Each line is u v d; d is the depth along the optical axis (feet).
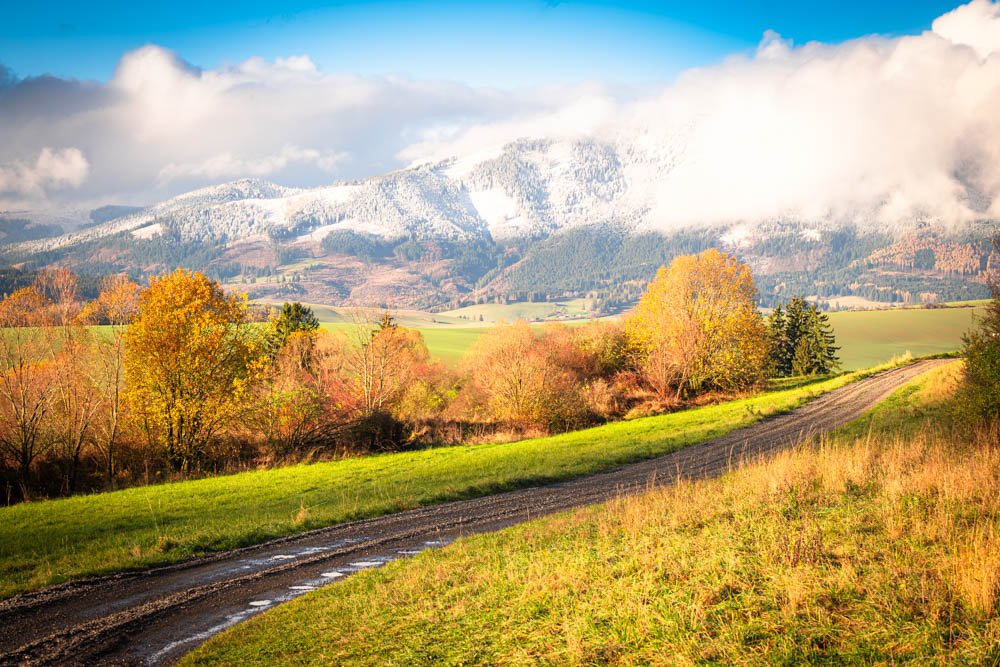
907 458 46.85
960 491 31.50
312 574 42.63
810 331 286.87
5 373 107.55
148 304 115.44
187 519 62.80
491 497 70.44
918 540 25.53
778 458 51.49
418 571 37.19
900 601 19.70
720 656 18.51
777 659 17.51
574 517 48.83
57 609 35.47
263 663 25.27
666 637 20.47
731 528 32.78
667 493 48.06
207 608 35.58
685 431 116.47
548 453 100.07
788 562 24.66
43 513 69.41
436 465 93.66
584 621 23.36
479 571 34.78
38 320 111.65
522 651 22.16
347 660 24.32
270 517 61.62
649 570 27.81
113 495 82.12
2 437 107.76
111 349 113.91
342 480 84.74
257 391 125.90
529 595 28.09
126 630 31.91
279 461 117.70
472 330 616.80
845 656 17.25
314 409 128.88
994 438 51.98
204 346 116.16
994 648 15.97
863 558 24.41
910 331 574.56
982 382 61.46
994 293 61.46
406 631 26.76
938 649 16.48
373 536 53.67
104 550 50.26
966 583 19.04
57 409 114.01
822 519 31.53
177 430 119.65
